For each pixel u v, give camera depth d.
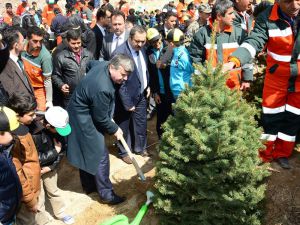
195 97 3.25
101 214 4.20
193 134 3.12
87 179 4.50
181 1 13.07
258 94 4.87
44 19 13.08
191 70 4.63
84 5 14.19
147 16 13.95
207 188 3.24
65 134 3.57
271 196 3.76
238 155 3.11
